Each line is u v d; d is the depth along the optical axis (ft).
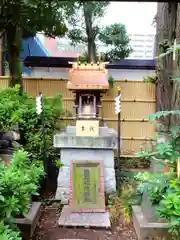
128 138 16.61
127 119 16.55
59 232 8.91
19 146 11.86
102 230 9.07
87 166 11.05
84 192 10.62
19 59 14.93
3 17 11.64
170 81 13.80
